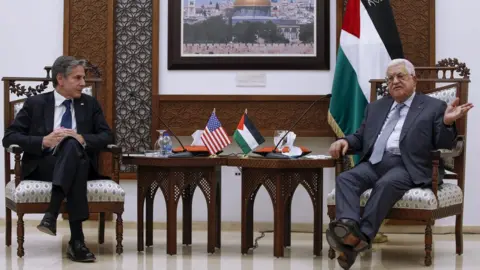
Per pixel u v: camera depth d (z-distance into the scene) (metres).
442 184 4.20
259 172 4.21
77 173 4.00
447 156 4.04
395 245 4.82
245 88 5.50
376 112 4.30
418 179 3.97
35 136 4.22
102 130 4.40
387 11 5.15
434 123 4.06
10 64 5.58
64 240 4.86
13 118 4.62
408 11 5.40
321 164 4.18
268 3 5.48
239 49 5.51
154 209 5.50
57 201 3.96
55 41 5.58
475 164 5.33
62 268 3.83
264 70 5.50
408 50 5.41
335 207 3.96
